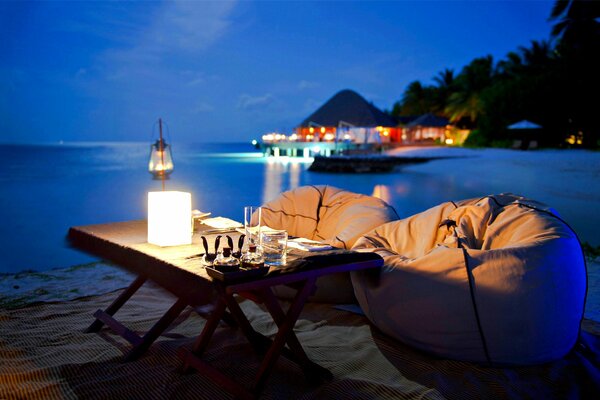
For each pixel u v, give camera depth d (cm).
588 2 2602
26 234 1058
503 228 322
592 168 1914
